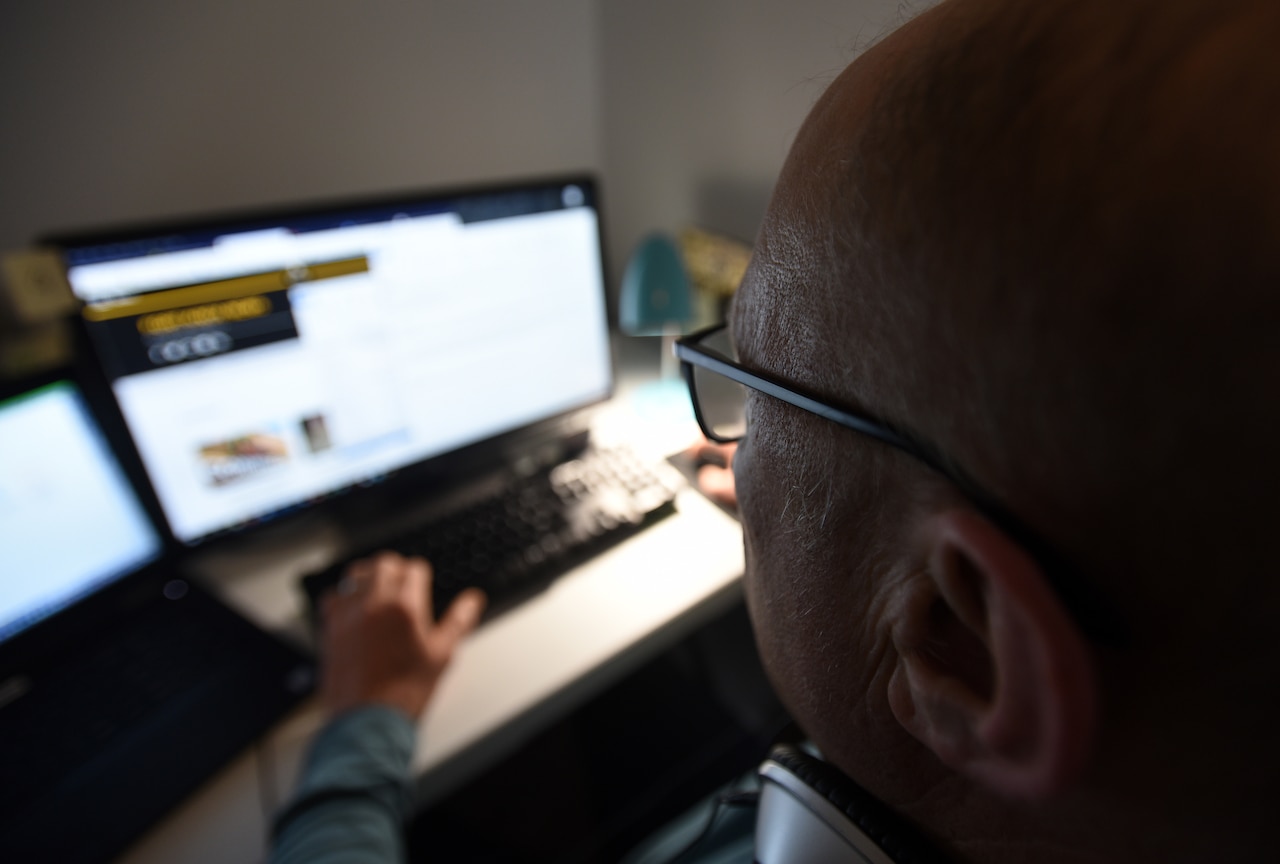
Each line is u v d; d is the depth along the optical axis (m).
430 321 0.79
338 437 0.76
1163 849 0.19
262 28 0.82
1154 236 0.14
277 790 0.51
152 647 0.61
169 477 0.67
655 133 1.07
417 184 1.02
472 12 0.98
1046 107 0.16
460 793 0.96
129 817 0.48
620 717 1.00
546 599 0.68
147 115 0.78
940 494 0.19
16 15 0.68
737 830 0.47
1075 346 0.15
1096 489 0.16
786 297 0.23
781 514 0.26
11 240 0.74
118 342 0.61
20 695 0.56
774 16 0.79
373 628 0.59
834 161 0.21
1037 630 0.16
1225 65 0.14
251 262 0.66
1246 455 0.14
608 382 0.97
